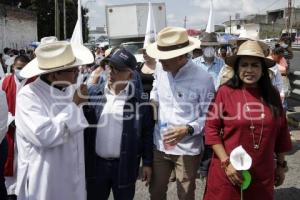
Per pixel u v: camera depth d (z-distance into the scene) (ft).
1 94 10.22
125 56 11.39
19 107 10.10
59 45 10.04
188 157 12.60
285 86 27.78
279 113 10.42
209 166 12.21
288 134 11.10
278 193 18.03
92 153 11.84
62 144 10.34
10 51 67.46
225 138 10.58
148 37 33.96
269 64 10.45
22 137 10.33
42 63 9.96
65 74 10.18
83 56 10.62
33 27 140.26
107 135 11.64
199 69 12.73
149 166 12.67
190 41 12.57
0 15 111.96
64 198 10.56
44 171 10.22
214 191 10.75
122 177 11.65
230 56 10.46
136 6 62.03
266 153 10.35
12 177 15.70
